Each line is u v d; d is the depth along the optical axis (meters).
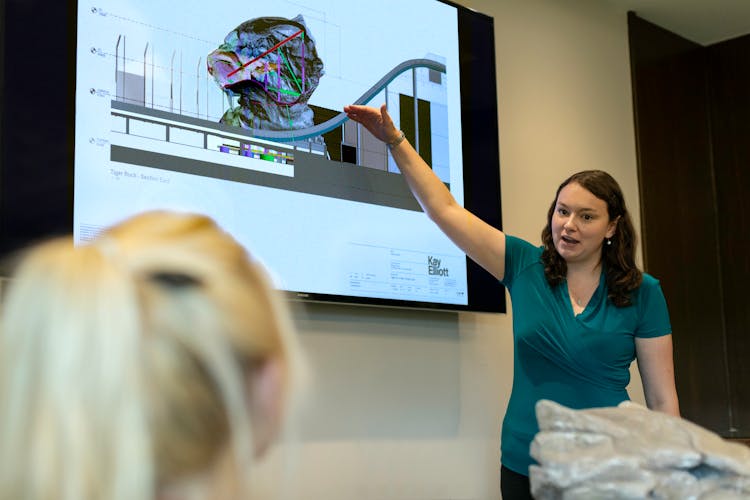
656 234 4.36
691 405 4.36
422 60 3.25
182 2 2.64
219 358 0.42
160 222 0.48
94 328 0.41
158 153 2.53
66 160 2.36
